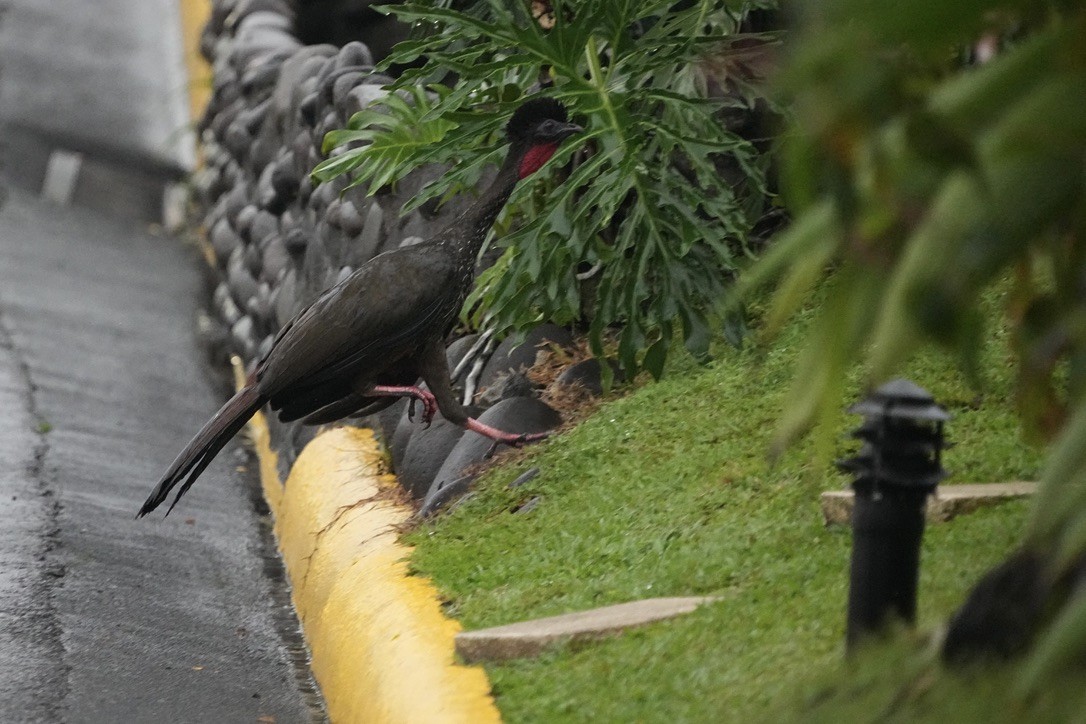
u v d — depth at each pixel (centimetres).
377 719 846
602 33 1166
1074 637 478
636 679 752
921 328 483
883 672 614
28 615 1082
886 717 591
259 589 1252
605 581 902
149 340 1962
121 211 2605
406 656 871
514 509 1075
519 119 1127
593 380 1254
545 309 1154
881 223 485
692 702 711
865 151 456
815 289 1225
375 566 1044
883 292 509
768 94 1138
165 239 2495
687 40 1166
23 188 2620
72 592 1147
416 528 1105
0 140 2784
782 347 1166
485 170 1323
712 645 767
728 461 1020
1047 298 580
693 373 1205
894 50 457
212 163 2297
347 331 1084
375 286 1088
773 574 839
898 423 663
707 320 1160
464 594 948
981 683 565
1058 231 534
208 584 1241
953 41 470
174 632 1112
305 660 1098
